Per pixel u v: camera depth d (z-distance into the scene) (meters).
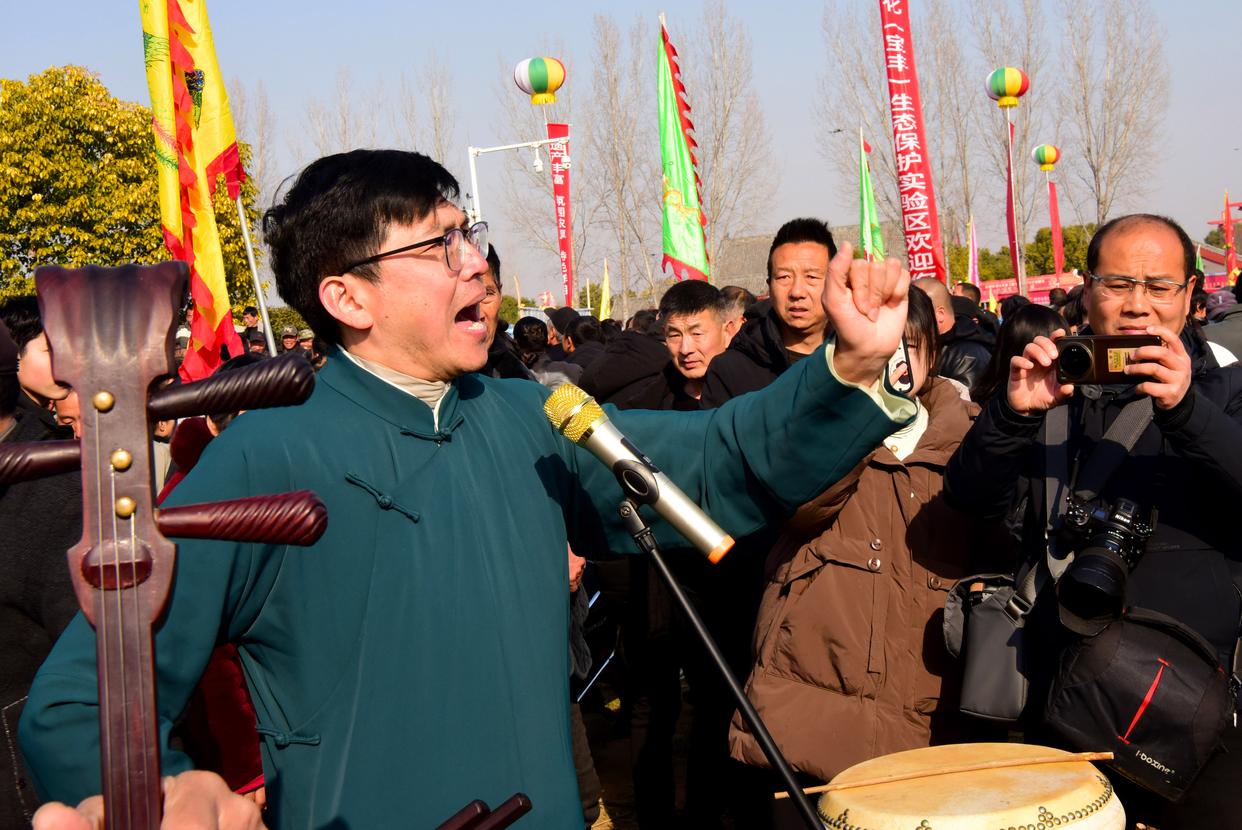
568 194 14.84
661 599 3.87
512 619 1.64
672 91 7.96
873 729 2.74
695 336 4.51
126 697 0.92
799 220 3.85
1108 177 32.75
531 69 15.70
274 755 1.55
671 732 4.12
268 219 1.80
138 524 0.93
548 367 6.37
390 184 1.69
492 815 1.26
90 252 22.92
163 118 4.43
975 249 20.27
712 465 1.76
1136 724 2.36
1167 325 2.69
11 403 2.87
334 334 1.77
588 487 1.86
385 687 1.54
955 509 2.71
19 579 2.46
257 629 1.55
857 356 1.55
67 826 0.94
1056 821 2.06
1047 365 2.46
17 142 22.27
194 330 4.53
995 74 17.41
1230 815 2.45
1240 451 2.33
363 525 1.58
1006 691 2.60
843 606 2.79
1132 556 2.47
